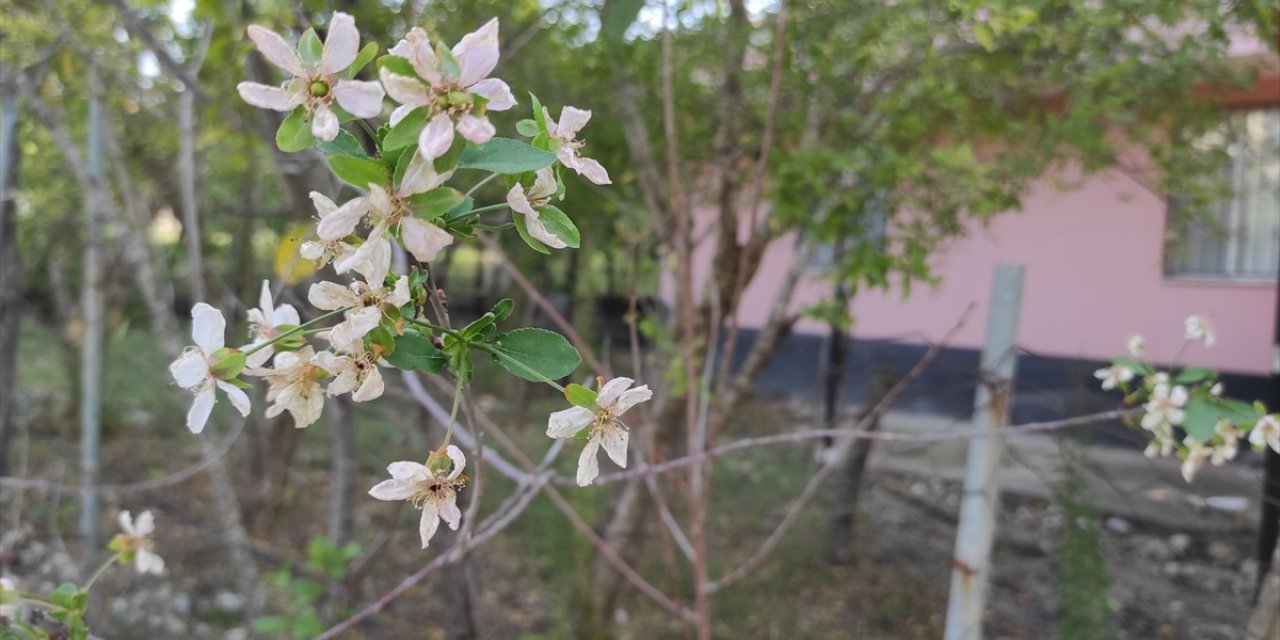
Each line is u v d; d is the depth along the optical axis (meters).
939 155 2.63
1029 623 4.11
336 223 0.78
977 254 6.96
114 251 5.10
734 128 2.94
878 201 2.93
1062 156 2.86
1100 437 3.21
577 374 3.70
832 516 4.99
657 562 4.78
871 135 2.89
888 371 4.80
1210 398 1.83
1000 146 3.25
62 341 6.10
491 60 0.75
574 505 3.80
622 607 4.37
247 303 5.38
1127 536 4.72
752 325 8.54
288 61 0.77
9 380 3.75
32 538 4.10
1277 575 1.78
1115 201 6.48
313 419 0.94
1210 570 4.44
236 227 5.36
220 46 2.57
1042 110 3.34
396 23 2.59
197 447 6.36
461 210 0.87
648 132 3.24
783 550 5.02
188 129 2.84
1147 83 2.73
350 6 2.28
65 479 4.76
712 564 4.77
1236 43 3.50
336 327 0.82
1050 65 2.74
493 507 4.81
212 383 0.91
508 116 3.07
